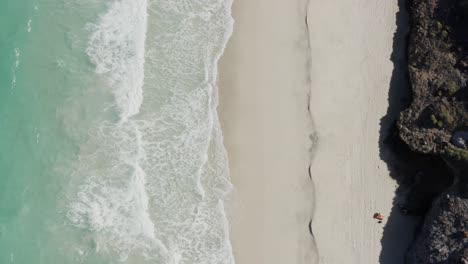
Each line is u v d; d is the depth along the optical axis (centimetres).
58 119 2980
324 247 3077
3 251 2812
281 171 3094
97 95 3016
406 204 3195
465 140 3150
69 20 3084
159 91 3067
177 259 2883
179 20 3153
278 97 3158
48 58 3041
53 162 2928
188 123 3044
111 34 3080
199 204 2970
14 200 2875
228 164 3047
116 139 2977
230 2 3200
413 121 3189
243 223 3012
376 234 3150
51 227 2859
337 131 3184
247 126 3103
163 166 2984
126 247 2864
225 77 3131
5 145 2922
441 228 3095
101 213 2883
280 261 3023
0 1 3072
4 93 2977
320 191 3114
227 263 2934
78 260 2836
